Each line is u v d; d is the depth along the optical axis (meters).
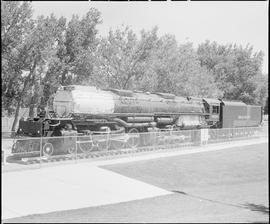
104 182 13.98
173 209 10.73
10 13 25.80
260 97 42.03
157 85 35.38
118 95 23.30
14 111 29.05
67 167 16.42
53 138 17.58
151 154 21.55
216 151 23.73
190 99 30.97
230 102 35.50
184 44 38.31
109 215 9.97
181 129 28.91
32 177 14.03
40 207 10.45
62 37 30.14
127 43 33.06
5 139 23.67
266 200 11.82
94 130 21.59
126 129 23.77
